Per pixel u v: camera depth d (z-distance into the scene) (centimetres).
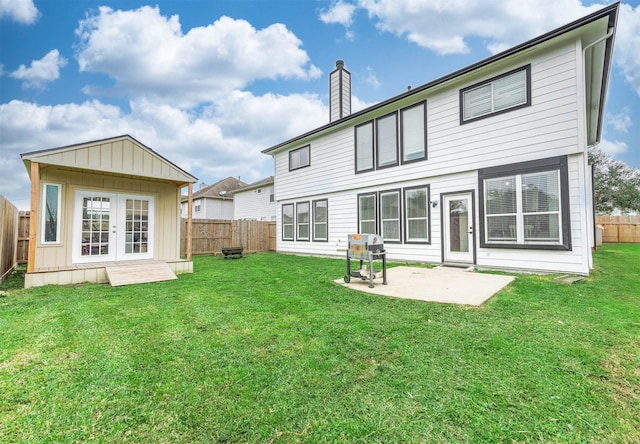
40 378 238
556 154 621
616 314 365
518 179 670
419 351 275
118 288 580
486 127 726
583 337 299
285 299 471
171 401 206
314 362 258
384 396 208
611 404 196
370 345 290
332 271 760
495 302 425
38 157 611
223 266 891
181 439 171
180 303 460
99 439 172
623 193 1923
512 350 273
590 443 164
